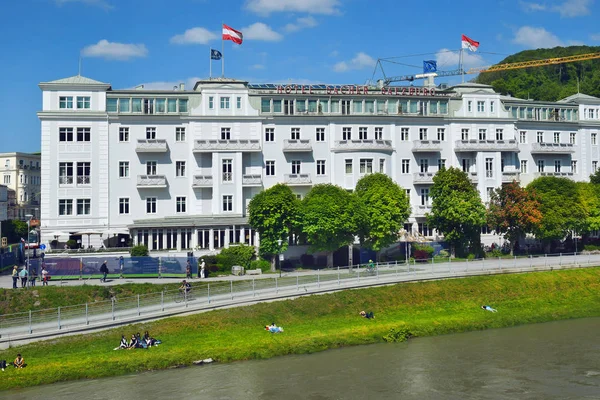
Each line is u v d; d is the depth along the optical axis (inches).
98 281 2908.5
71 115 3663.9
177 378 1982.0
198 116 3841.0
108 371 1989.4
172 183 3816.4
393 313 2765.7
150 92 3801.7
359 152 4023.1
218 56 4087.1
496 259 3745.1
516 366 2149.4
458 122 4352.9
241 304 2598.4
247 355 2199.8
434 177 3892.7
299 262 3720.5
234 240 3654.0
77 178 3676.2
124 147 3752.5
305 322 2561.5
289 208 3346.5
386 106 4215.1
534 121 4638.3
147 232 3535.9
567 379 2009.1
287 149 3949.3
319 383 1955.0
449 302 2940.5
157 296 2642.7
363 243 3649.1
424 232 4227.4
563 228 3905.0
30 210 6835.6
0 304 2536.9
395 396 1847.9
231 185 3833.7
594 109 4891.7
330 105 4104.3
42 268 2906.0
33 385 1879.9
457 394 1867.6
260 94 3954.2
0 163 6732.3
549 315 2935.5
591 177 4544.8
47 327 2197.3
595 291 3238.2
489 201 4269.2
